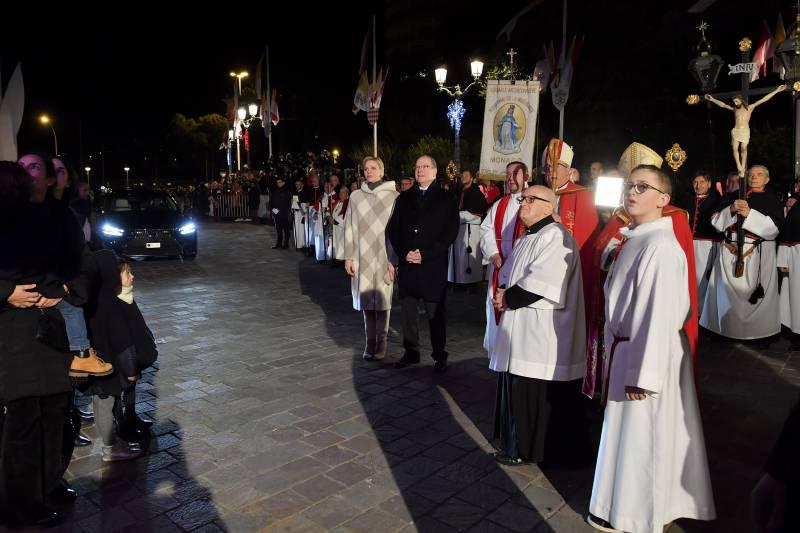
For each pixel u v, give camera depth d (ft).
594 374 13.26
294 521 11.62
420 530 11.32
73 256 11.55
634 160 14.33
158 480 13.20
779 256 23.67
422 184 20.15
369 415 16.67
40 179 11.55
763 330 23.40
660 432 10.61
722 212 23.66
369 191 21.38
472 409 17.11
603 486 11.09
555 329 12.96
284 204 54.65
